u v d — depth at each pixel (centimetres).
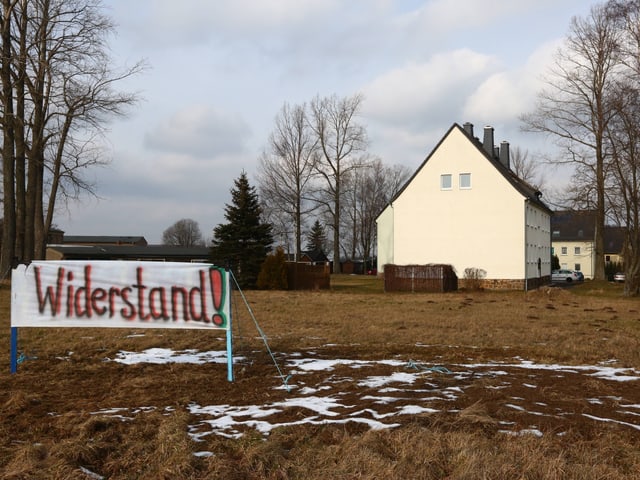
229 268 814
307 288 3712
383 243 5653
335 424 574
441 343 1218
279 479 448
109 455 492
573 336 1347
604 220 4169
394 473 448
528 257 4016
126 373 866
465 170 3997
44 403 670
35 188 2855
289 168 5912
